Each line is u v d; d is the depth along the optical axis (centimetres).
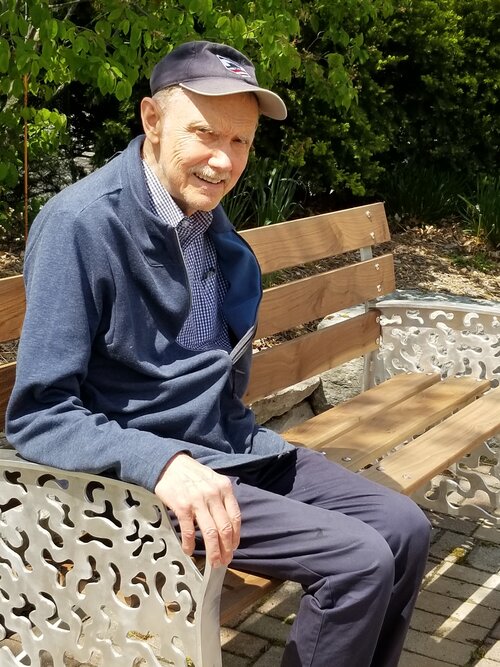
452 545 342
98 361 210
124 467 186
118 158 216
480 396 365
